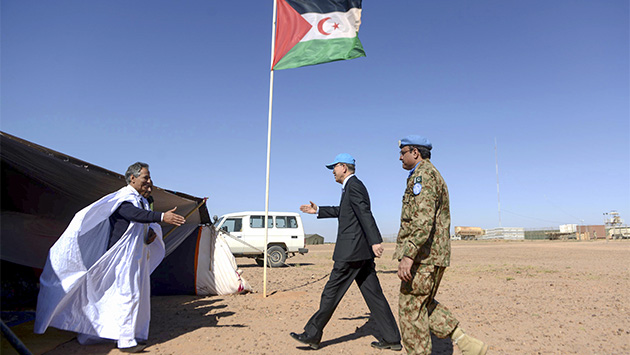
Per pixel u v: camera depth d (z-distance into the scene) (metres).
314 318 4.37
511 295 8.25
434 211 3.37
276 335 4.98
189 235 8.27
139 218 4.24
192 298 7.82
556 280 10.88
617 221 69.06
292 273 13.44
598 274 12.38
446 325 3.59
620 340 4.80
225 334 5.01
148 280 4.59
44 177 4.84
